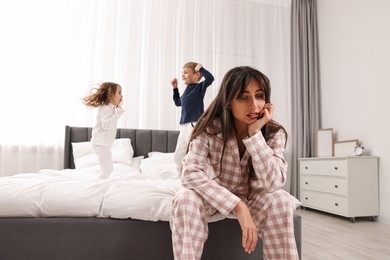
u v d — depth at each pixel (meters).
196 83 2.55
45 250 1.20
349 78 3.66
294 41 4.16
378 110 3.24
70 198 1.27
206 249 1.29
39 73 3.29
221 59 3.87
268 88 1.14
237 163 1.17
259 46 4.04
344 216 3.14
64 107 3.35
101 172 2.43
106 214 1.27
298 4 4.20
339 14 3.84
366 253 1.94
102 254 1.23
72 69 3.38
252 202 1.16
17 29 3.24
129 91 3.51
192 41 3.77
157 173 2.68
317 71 4.17
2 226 1.19
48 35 3.33
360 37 3.50
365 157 3.14
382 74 3.20
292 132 4.07
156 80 3.61
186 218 0.97
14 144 3.19
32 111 3.25
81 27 3.44
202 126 1.18
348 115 3.66
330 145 3.77
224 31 3.90
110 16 3.51
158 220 1.28
